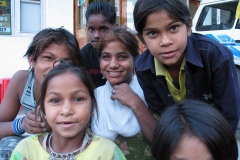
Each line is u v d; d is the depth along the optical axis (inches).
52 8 182.5
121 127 62.3
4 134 67.0
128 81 70.3
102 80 92.4
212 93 63.0
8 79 135.8
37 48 63.9
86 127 54.5
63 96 48.8
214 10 189.0
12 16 177.3
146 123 62.1
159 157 45.6
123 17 181.3
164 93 64.6
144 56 68.1
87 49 95.9
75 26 190.7
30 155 50.9
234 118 61.5
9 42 170.7
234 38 171.8
